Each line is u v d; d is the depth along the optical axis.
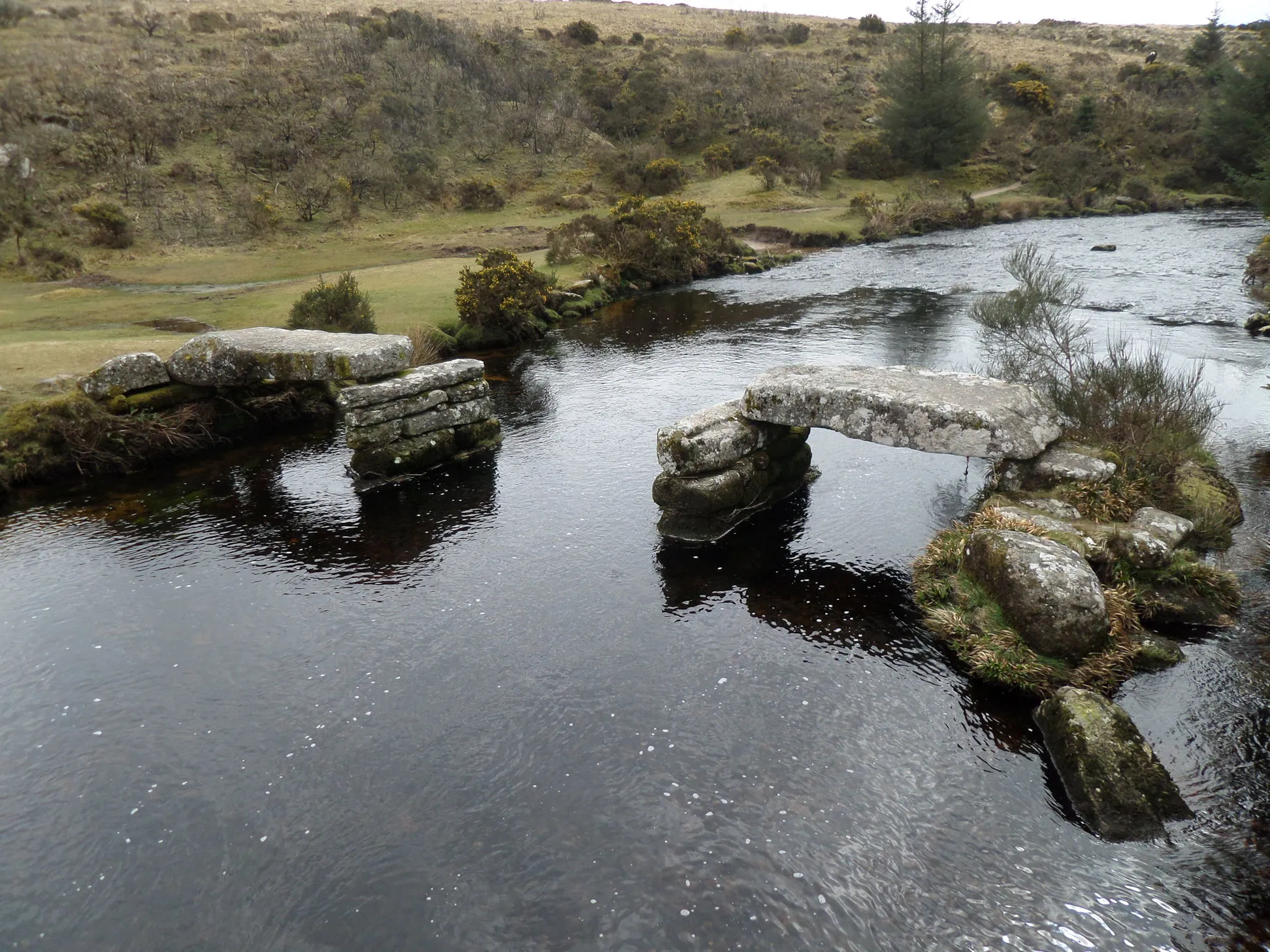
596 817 6.19
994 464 11.47
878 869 5.64
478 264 31.91
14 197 36.84
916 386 10.66
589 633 8.70
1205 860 5.51
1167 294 24.02
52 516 12.16
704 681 7.79
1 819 6.48
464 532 11.30
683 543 10.70
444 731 7.24
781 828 6.01
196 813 6.45
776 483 11.75
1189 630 8.00
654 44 79.31
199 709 7.70
